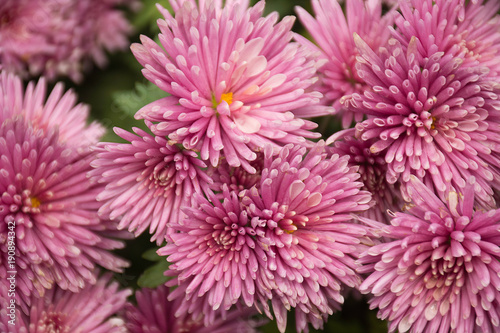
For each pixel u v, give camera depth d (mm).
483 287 339
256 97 346
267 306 340
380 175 356
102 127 383
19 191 346
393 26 365
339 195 343
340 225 344
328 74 364
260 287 338
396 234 340
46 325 350
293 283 339
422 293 343
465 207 339
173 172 344
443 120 349
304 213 344
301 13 368
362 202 345
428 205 343
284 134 339
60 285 352
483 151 347
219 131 342
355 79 365
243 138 335
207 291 346
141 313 361
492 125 348
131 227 344
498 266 334
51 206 349
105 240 356
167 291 365
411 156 348
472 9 360
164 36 336
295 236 344
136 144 338
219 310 357
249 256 340
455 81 344
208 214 341
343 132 354
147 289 365
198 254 342
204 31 339
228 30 338
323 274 341
